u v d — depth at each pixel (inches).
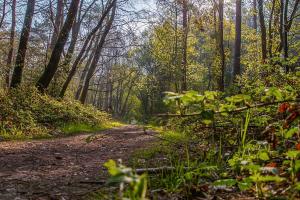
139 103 2775.6
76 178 200.2
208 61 1379.2
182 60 1222.9
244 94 157.0
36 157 280.2
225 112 146.9
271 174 149.3
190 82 1523.1
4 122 482.9
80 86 1384.1
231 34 1680.6
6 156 282.7
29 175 209.0
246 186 129.9
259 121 214.2
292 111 152.7
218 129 241.0
